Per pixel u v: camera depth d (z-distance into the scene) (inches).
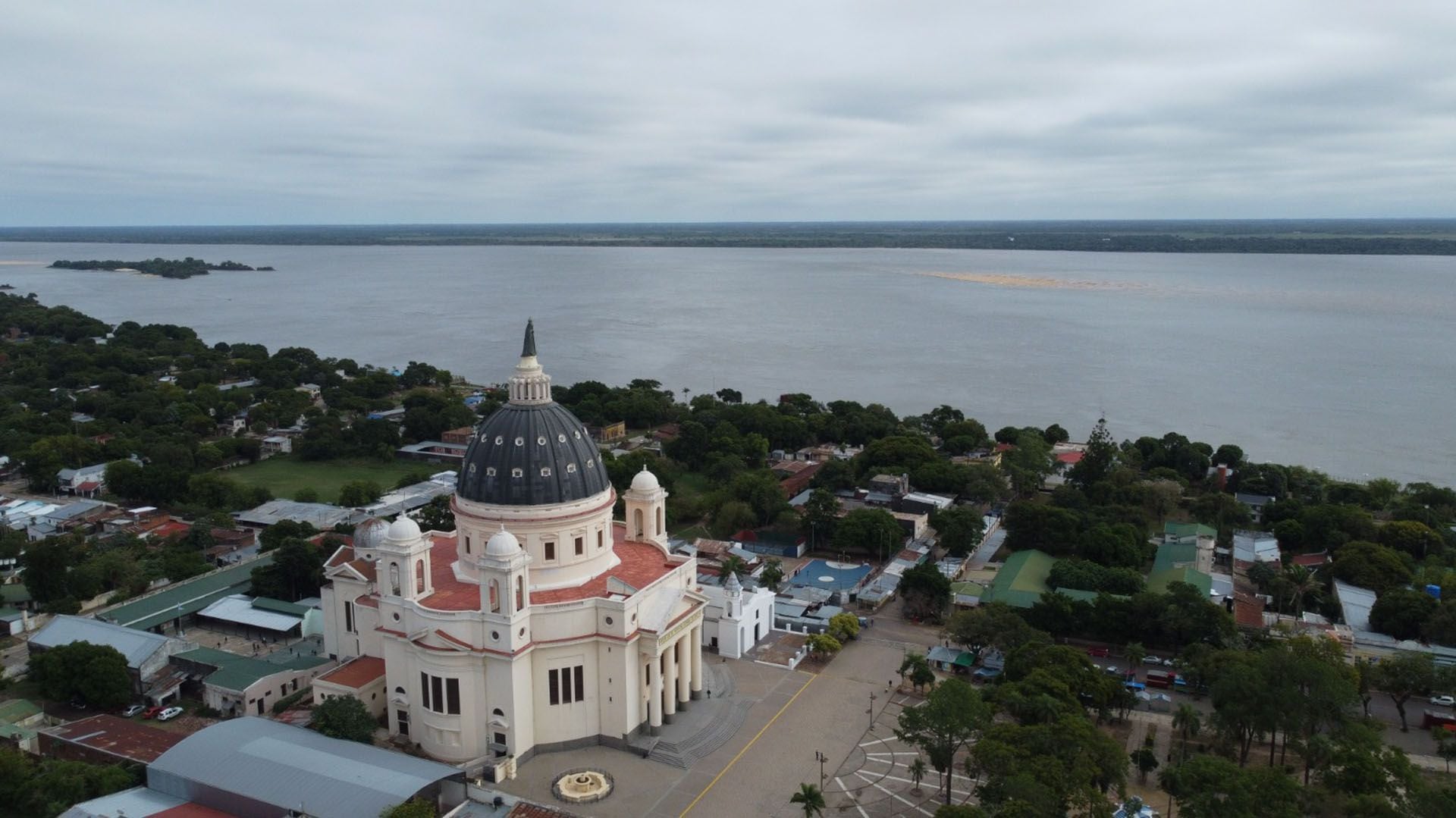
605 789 5113.2
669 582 5954.7
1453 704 5890.8
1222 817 4298.7
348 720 5310.0
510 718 5329.7
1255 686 5128.0
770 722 5895.7
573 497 5772.6
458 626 5324.8
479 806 4923.7
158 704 6013.8
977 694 5123.0
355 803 4559.5
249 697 5885.8
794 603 7721.5
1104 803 4402.1
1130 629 6835.6
